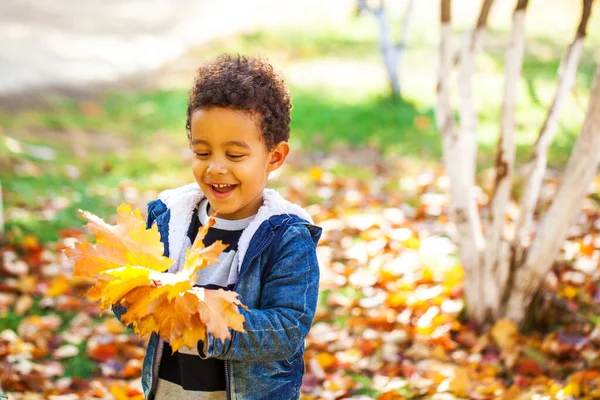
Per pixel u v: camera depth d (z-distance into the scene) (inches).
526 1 133.0
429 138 286.7
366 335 145.8
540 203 211.2
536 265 141.0
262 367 69.6
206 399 70.1
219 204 68.0
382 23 337.1
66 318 151.9
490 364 133.0
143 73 406.3
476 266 145.0
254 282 68.5
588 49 407.5
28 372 129.6
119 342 140.8
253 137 66.7
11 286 159.5
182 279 57.1
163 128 299.3
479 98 329.1
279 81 70.1
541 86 338.6
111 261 60.1
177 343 57.1
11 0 599.8
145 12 606.2
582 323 144.7
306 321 67.7
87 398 124.6
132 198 216.1
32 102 325.7
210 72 67.7
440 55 140.5
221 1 629.3
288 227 68.9
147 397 73.5
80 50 456.1
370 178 243.6
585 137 132.3
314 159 264.4
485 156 257.1
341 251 184.9
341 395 125.3
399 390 126.1
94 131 289.0
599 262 168.4
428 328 145.6
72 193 215.8
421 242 189.6
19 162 234.2
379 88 359.3
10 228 185.5
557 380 127.4
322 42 473.4
